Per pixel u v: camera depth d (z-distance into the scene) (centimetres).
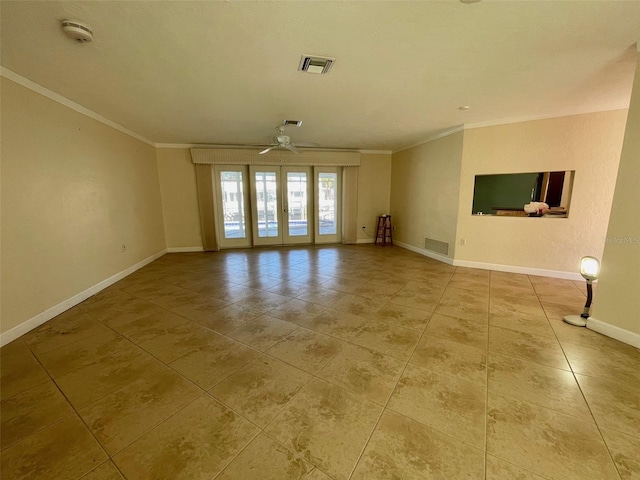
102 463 125
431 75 253
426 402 160
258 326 254
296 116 374
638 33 188
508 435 138
